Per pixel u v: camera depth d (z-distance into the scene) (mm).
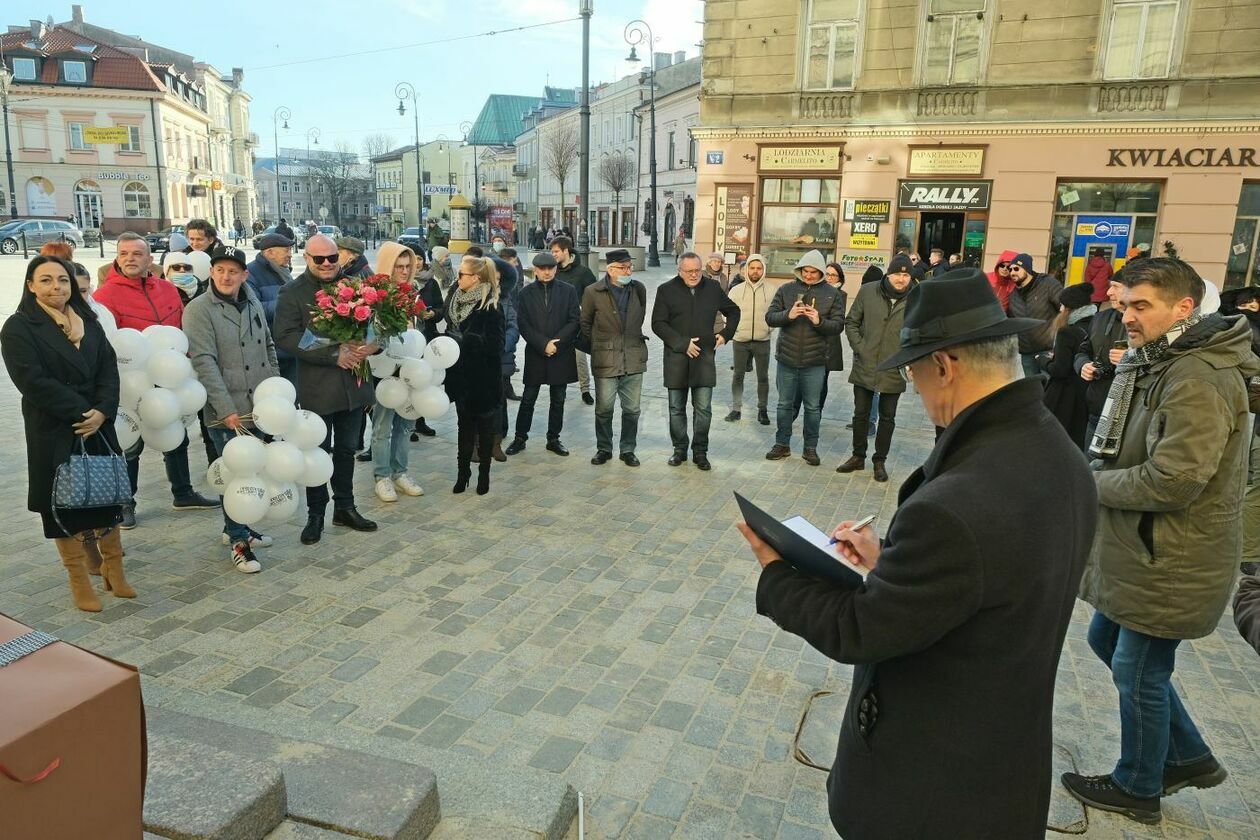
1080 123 14055
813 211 16609
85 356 3875
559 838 2586
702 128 16938
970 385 1579
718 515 5688
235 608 4125
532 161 65625
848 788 1688
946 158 15141
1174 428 2369
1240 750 3170
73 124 47656
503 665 3654
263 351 5023
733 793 2855
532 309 7000
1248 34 12906
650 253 33656
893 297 6324
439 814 2527
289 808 2381
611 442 7148
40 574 4477
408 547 4988
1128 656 2645
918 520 1468
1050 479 1487
